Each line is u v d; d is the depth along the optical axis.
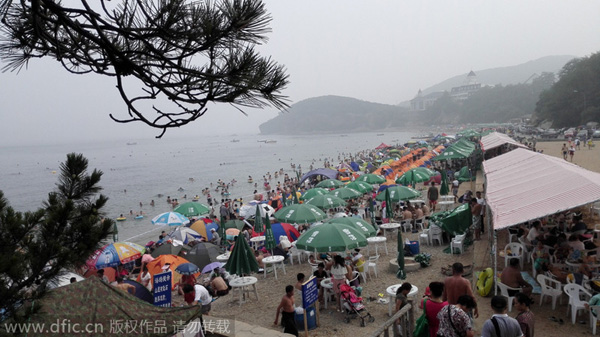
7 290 3.11
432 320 5.83
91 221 3.72
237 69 2.74
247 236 19.98
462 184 29.05
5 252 3.28
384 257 14.52
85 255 3.67
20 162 154.38
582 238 10.90
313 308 9.44
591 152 40.22
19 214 3.58
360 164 56.81
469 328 5.04
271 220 21.23
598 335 7.04
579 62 89.81
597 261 9.41
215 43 2.74
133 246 15.67
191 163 107.12
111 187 62.56
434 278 11.78
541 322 7.71
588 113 79.25
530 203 9.28
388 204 17.77
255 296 12.13
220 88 2.86
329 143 176.75
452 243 13.92
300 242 11.09
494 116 180.88
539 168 12.40
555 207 8.36
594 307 7.14
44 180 82.25
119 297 6.10
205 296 10.45
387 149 72.69
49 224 3.58
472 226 14.68
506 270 8.54
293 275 13.92
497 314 5.01
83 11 2.75
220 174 74.69
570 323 7.57
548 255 10.23
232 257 11.81
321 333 9.09
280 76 2.91
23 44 3.26
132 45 3.12
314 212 15.63
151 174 83.00
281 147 167.25
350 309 9.66
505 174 13.65
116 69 3.02
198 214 22.59
